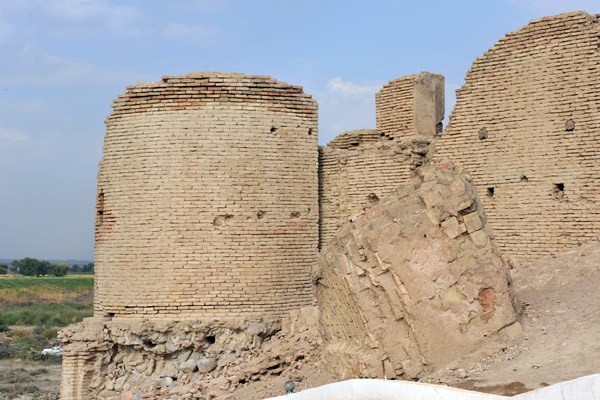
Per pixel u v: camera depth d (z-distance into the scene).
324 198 22.12
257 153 20.69
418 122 22.30
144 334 20.23
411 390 10.62
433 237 13.68
